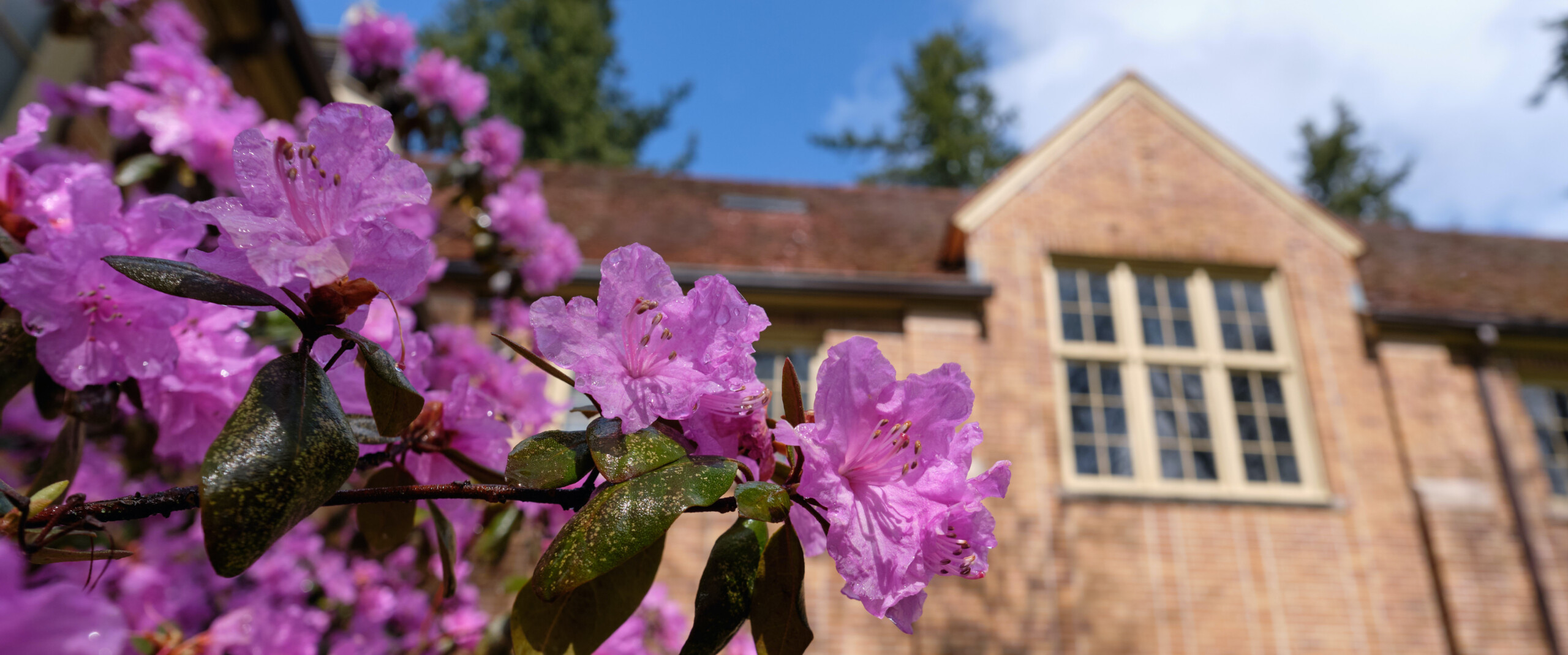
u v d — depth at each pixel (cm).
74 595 42
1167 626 665
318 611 345
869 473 83
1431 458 743
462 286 663
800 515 88
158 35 359
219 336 116
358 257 76
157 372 103
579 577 68
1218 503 710
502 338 77
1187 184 838
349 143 78
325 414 73
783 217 930
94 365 100
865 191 1060
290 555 348
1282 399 786
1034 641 645
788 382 83
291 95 729
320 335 76
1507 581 701
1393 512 723
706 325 83
